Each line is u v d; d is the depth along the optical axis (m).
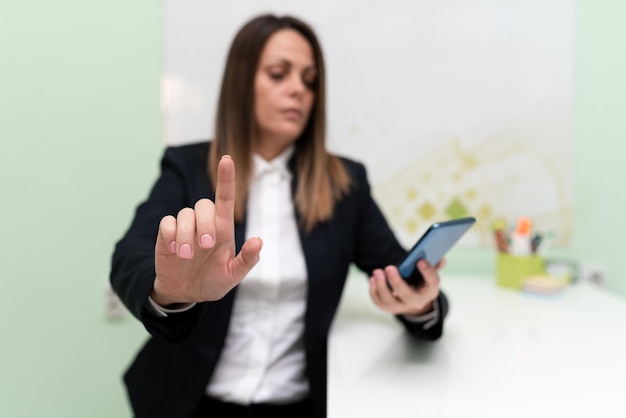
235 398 0.67
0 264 0.98
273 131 0.78
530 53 1.07
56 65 0.98
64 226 1.00
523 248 0.95
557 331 0.70
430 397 0.49
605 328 0.71
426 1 1.06
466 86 1.07
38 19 0.97
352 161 0.89
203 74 1.03
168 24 1.01
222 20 1.02
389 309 0.65
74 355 1.01
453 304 0.85
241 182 0.75
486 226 1.10
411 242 1.09
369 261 0.82
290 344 0.72
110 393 1.03
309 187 0.78
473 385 0.52
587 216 1.10
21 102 0.97
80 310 1.01
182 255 0.38
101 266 1.01
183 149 0.81
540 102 1.08
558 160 1.09
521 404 0.47
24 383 1.00
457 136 1.08
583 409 0.46
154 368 0.69
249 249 0.41
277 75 0.78
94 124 1.00
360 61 1.06
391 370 0.57
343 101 1.06
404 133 1.08
